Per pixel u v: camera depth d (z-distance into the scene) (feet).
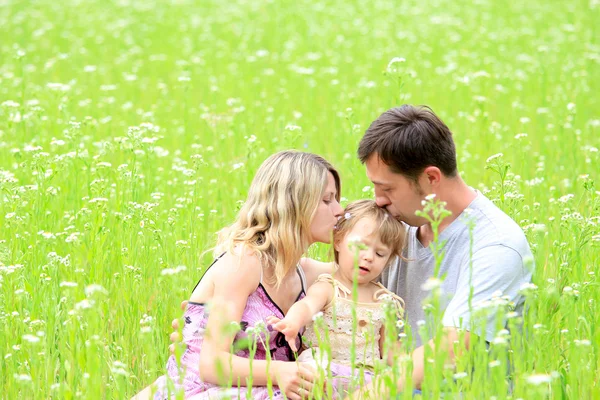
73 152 26.40
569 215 19.03
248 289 17.15
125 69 56.54
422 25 69.92
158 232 21.75
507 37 63.93
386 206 18.04
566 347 17.56
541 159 31.81
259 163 30.66
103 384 16.85
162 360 18.29
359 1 84.12
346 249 17.93
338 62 56.13
